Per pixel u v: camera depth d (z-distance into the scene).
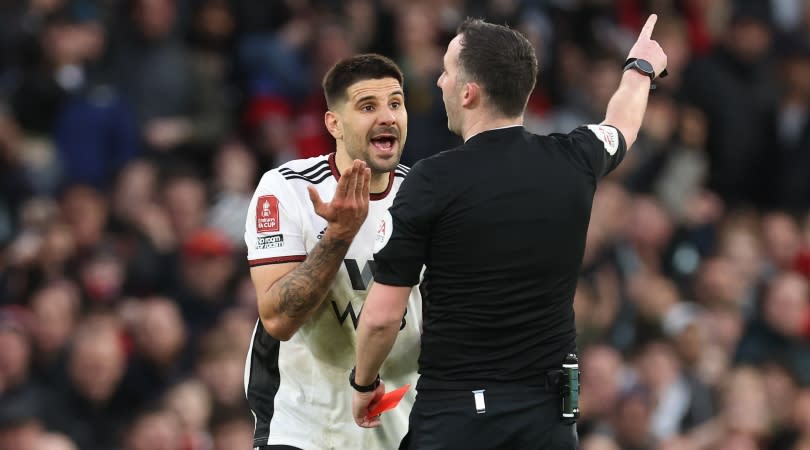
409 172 18.22
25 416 31.78
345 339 20.09
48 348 34.84
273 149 45.72
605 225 44.28
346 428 20.19
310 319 20.05
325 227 19.77
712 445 38.53
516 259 17.89
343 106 19.58
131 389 35.03
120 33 45.03
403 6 48.69
